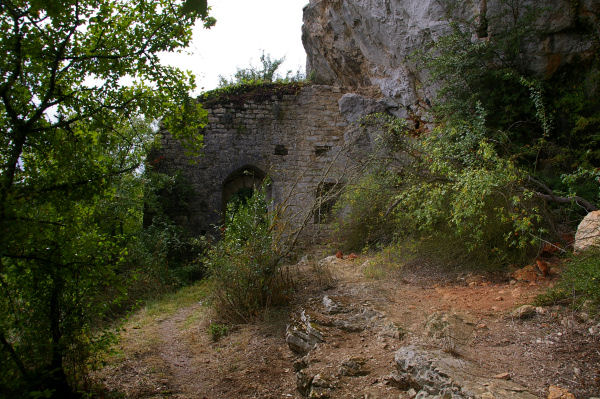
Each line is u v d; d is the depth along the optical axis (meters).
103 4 2.94
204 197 10.27
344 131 10.73
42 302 3.04
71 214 3.02
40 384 2.81
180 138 3.71
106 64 3.12
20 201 2.37
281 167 10.62
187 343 4.76
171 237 9.15
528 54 7.32
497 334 3.53
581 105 6.95
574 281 3.74
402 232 6.24
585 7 6.90
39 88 2.96
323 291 5.51
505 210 5.20
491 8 7.48
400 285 5.25
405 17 8.95
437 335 3.57
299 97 10.86
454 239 5.59
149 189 9.16
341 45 11.45
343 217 9.17
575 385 2.65
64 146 2.99
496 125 7.31
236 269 5.46
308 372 3.41
